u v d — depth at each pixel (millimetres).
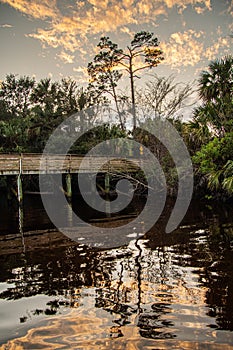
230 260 5730
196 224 9312
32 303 4285
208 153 11289
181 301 4133
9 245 7750
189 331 3410
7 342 3334
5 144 25172
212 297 4203
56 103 28391
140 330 3477
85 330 3531
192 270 5293
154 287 4652
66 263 6070
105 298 4355
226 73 12672
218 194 13688
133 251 6727
